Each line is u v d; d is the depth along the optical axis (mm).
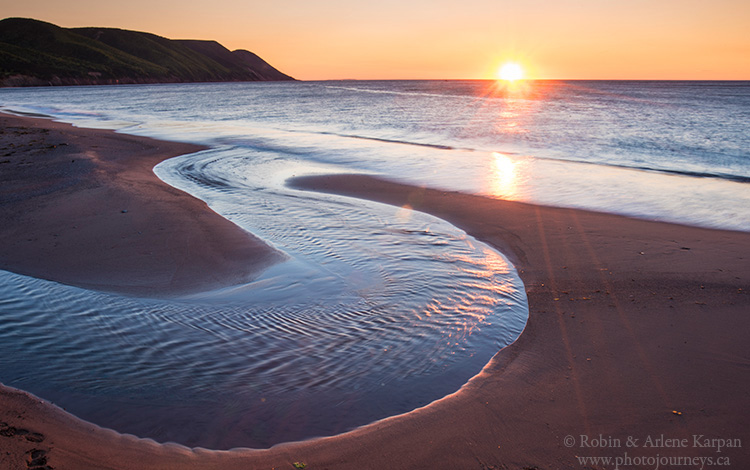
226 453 3400
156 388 4203
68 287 6352
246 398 4113
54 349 4816
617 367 4645
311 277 6953
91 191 11258
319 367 4680
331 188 13102
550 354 4961
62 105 54062
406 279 6977
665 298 6191
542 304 6215
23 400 3887
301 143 21859
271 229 9172
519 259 7902
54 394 4027
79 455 3268
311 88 130250
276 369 4617
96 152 17609
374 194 12406
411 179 14195
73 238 8188
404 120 34438
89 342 4992
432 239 8859
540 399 4148
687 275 6918
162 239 8242
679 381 4359
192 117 37875
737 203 11195
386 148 20344
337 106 52375
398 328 5535
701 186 13156
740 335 5168
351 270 7258
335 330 5453
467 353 5031
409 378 4527
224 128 28766
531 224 9719
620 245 8336
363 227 9500
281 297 6273
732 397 4082
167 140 22641
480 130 27328
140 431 3602
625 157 18203
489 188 12977
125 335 5176
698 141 22547
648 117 36406
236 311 5840
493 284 6883
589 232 9109
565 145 21328
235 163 16750
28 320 5414
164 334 5230
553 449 3500
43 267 6977
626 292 6430
